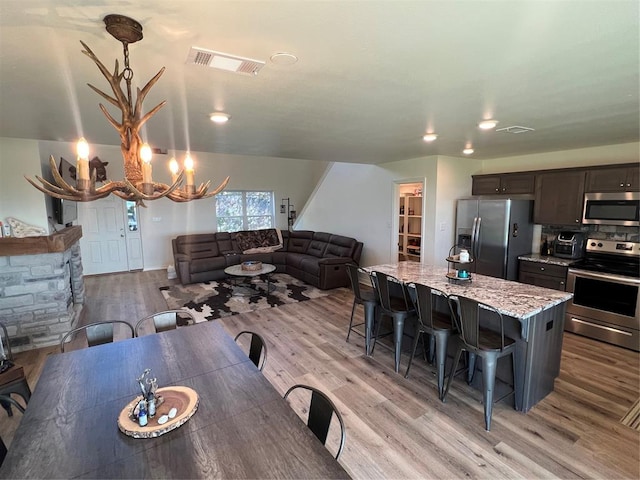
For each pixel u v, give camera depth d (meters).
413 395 2.78
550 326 2.66
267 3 1.14
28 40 1.39
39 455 1.27
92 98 2.15
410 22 1.27
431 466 2.05
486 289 2.90
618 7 1.16
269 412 1.53
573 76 1.83
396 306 3.24
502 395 2.71
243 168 8.46
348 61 1.63
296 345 3.73
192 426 1.44
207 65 1.67
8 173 3.55
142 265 7.59
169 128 3.04
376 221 6.14
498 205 4.44
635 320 3.48
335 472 1.20
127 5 1.15
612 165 3.76
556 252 4.43
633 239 3.90
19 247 3.48
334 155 4.91
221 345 2.24
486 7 1.17
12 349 3.57
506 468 2.03
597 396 2.74
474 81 1.91
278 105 2.36
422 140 3.70
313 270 6.26
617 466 2.03
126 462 1.24
